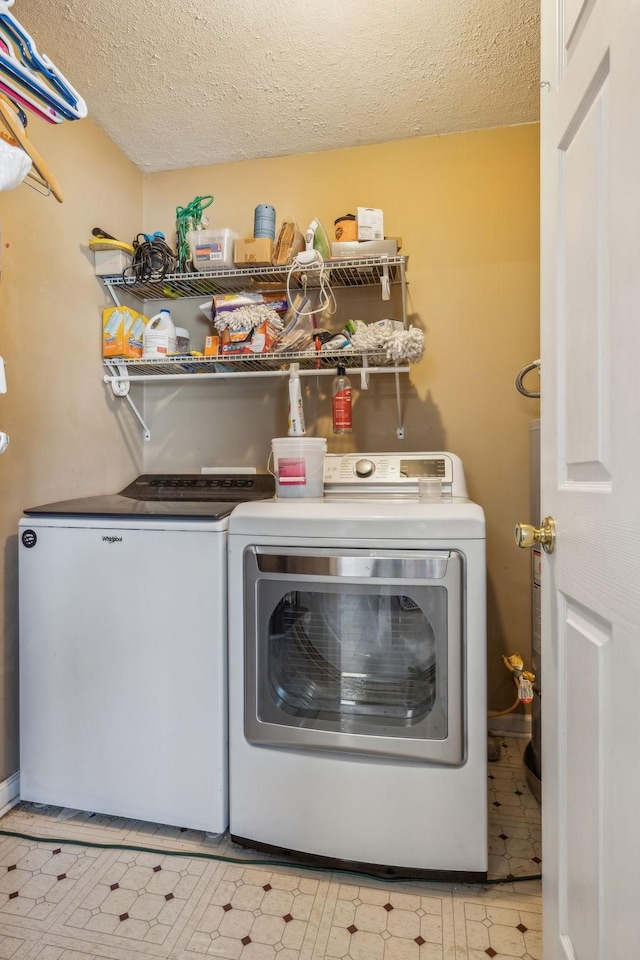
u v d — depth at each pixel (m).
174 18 1.44
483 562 1.14
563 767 0.83
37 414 1.60
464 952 1.03
